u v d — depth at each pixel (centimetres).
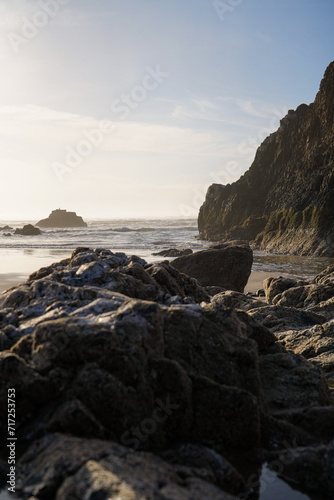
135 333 584
